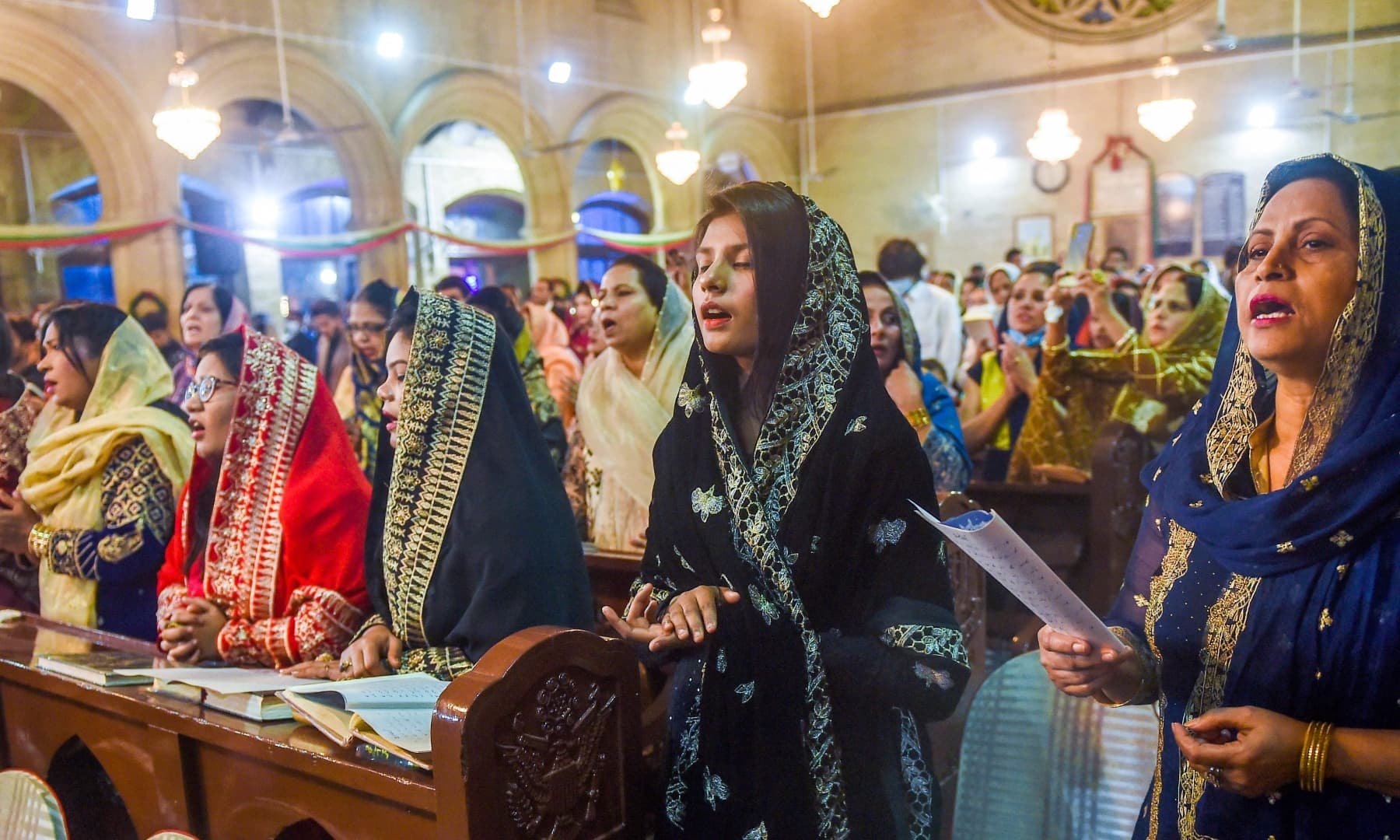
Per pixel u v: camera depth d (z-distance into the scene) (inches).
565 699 57.2
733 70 321.7
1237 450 48.4
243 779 67.1
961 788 68.2
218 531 88.1
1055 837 65.2
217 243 468.1
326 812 61.8
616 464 121.1
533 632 56.6
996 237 584.7
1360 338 42.9
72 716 82.8
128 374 112.8
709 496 58.2
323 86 402.9
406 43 430.6
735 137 591.2
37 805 73.8
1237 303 47.1
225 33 373.7
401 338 79.0
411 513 76.0
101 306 114.5
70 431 108.8
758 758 56.9
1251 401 48.5
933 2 588.1
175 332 361.4
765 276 56.0
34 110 403.2
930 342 296.5
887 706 57.0
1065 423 166.1
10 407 139.3
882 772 56.5
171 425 109.0
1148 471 54.1
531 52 479.8
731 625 57.7
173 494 106.7
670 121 549.3
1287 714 44.3
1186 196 536.7
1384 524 42.6
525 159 483.2
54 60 333.7
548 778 56.3
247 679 73.8
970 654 101.2
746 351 57.9
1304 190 44.6
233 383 91.6
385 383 80.0
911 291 228.8
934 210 600.1
